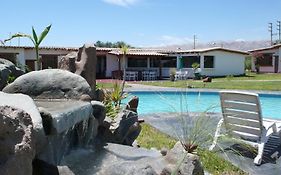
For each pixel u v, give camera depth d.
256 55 48.81
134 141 7.46
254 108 7.34
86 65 7.40
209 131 4.88
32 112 3.46
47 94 5.59
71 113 4.34
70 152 4.52
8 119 2.50
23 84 5.64
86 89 5.67
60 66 7.57
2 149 2.40
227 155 6.21
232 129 7.61
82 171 4.07
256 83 28.75
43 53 32.41
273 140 8.37
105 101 7.48
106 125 5.91
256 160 6.62
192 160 4.28
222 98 7.84
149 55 38.34
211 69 40.41
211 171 5.68
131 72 36.22
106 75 38.78
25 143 2.59
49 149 3.75
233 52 41.41
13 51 30.45
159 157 4.83
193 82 30.73
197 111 5.87
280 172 6.23
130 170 3.98
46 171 3.50
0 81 7.36
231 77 37.03
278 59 46.50
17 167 2.44
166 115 11.95
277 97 21.36
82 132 4.92
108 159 4.61
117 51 36.03
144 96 22.55
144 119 11.44
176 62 42.09
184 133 4.72
